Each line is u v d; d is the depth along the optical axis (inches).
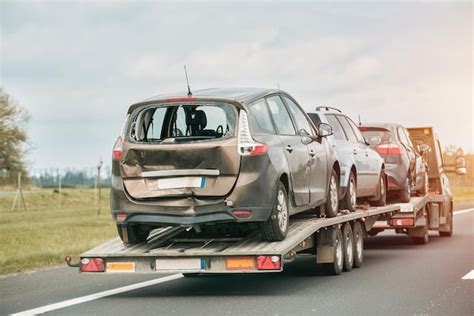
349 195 683.4
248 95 516.1
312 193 573.6
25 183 3198.8
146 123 520.7
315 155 582.9
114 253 504.7
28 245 939.3
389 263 693.9
